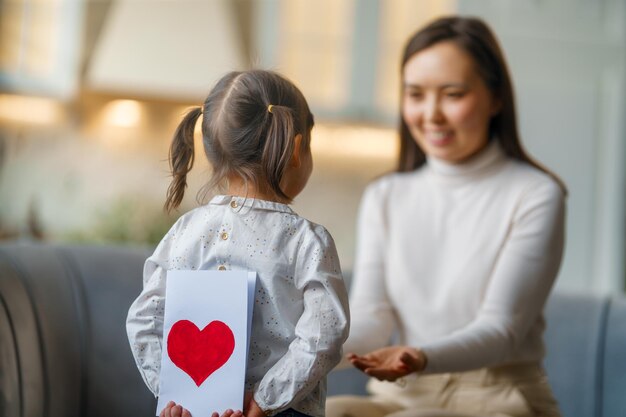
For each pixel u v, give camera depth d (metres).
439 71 2.10
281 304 1.48
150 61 4.69
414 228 2.20
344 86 5.05
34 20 4.65
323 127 5.16
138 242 4.93
